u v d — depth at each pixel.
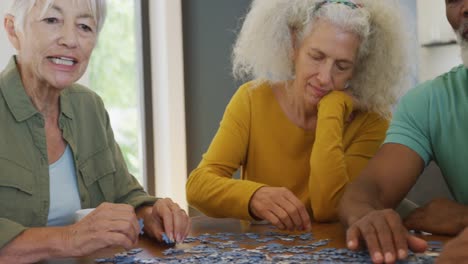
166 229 1.74
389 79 2.30
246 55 2.37
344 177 2.13
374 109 2.32
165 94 4.68
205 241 1.74
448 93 2.06
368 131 2.31
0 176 1.85
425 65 3.41
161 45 4.68
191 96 4.72
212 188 2.12
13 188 1.87
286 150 2.28
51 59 1.87
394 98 2.34
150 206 1.98
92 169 2.09
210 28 4.62
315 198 2.13
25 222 1.91
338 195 2.11
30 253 1.54
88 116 2.11
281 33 2.27
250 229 1.92
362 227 1.54
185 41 4.72
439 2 3.32
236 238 1.77
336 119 2.15
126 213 1.60
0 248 1.53
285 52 2.28
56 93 1.97
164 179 4.76
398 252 1.44
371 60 2.26
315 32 2.13
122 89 5.68
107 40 5.62
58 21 1.85
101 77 5.66
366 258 1.48
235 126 2.29
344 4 2.12
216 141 2.30
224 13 4.57
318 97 2.20
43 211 1.93
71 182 2.03
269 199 1.93
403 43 2.30
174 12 4.64
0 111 1.88
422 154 2.05
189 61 4.71
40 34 1.84
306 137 2.27
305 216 1.88
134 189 2.20
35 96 1.94
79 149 2.06
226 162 2.27
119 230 1.57
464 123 2.03
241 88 2.38
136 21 4.80
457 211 1.78
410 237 1.50
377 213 1.59
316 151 2.14
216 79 4.62
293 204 1.89
